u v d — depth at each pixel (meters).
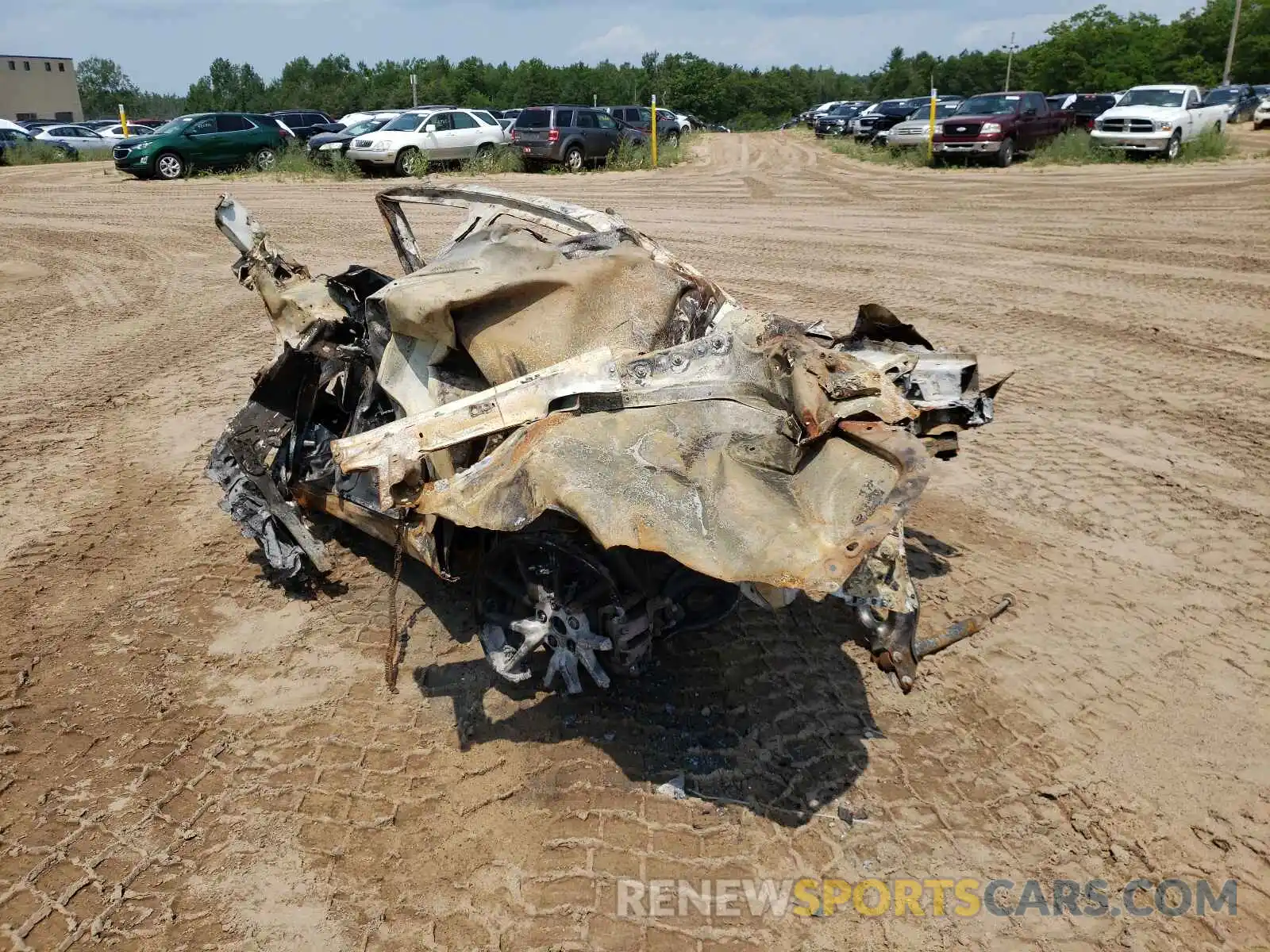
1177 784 3.62
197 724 3.93
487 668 4.31
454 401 3.82
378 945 2.95
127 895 3.12
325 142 24.48
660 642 4.29
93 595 4.87
